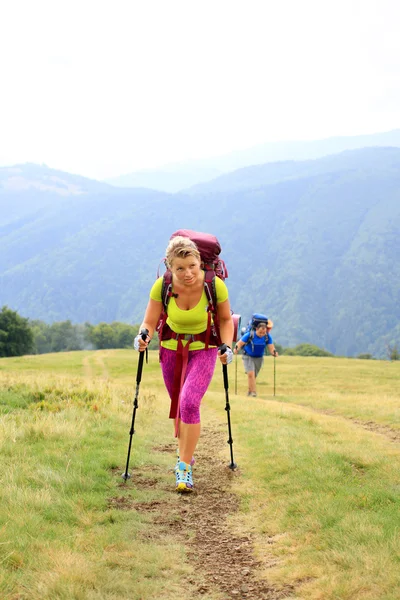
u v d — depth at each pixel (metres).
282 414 12.73
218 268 6.77
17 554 4.33
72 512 5.43
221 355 6.64
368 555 4.33
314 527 5.12
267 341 21.28
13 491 5.71
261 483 6.77
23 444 8.17
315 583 4.09
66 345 156.00
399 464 7.31
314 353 129.12
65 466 7.06
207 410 14.64
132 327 162.62
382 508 5.45
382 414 13.66
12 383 14.36
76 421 10.18
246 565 4.66
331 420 11.98
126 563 4.48
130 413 11.88
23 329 87.94
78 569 4.13
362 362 44.56
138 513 5.74
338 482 6.46
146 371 42.91
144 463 7.79
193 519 5.72
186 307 6.60
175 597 4.08
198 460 8.24
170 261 6.46
